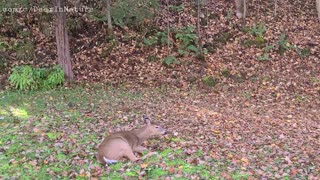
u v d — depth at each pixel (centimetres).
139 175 627
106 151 674
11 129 870
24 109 1057
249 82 1409
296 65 1507
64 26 1389
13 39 1553
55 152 727
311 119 1076
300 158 736
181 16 1748
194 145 786
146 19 1680
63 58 1395
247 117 1064
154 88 1366
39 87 1338
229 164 693
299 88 1350
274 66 1503
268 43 1620
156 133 750
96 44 1584
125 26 1664
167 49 1588
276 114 1112
